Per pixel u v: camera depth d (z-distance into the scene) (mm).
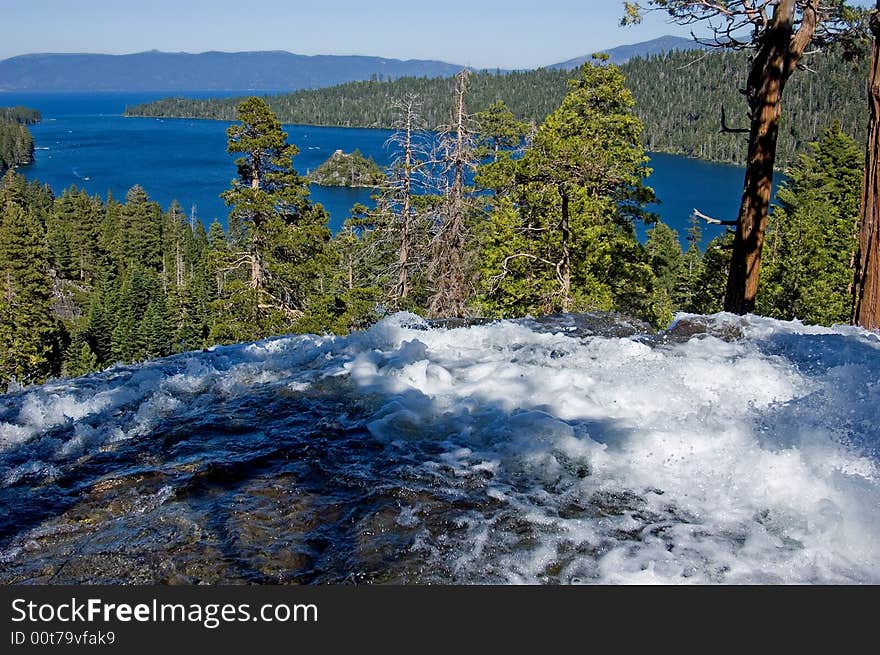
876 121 8070
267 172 22562
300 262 22719
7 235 30734
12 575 2514
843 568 2445
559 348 5047
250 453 3525
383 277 24906
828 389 3930
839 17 10469
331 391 4441
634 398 3986
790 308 25062
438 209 21938
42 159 149000
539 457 3312
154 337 42688
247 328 21906
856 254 8461
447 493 3059
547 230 18859
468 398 4086
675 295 43375
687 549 2578
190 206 97438
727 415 3686
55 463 3488
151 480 3244
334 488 3139
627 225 19781
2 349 29328
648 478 3121
